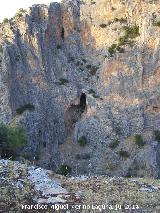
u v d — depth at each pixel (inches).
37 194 911.0
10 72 4421.8
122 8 4884.4
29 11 4825.3
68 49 4943.4
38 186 944.9
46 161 4138.8
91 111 4510.3
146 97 4475.9
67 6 4987.7
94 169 4097.0
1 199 871.7
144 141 4229.8
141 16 4758.9
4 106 4271.7
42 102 4517.7
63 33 4980.3
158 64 4539.9
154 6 4805.6
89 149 4298.7
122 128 4379.9
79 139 4404.5
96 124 4426.7
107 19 4931.1
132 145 4195.4
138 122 4382.4
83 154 4264.3
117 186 1011.9
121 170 4010.8
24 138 3666.3
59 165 4192.9
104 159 4160.9
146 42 4623.5
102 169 4065.0
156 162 4023.1
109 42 4798.2
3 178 957.2
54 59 4790.8
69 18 4987.7
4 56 4439.0
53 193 923.4
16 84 4471.0
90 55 4896.7
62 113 4586.6
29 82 4549.7
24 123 4227.4
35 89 4549.7
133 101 4473.4
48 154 4224.9
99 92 4618.6
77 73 4795.8
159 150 4168.3
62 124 4547.2
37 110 4431.6
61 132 4507.9
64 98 4643.2
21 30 4702.3
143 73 4542.3
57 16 4933.6
